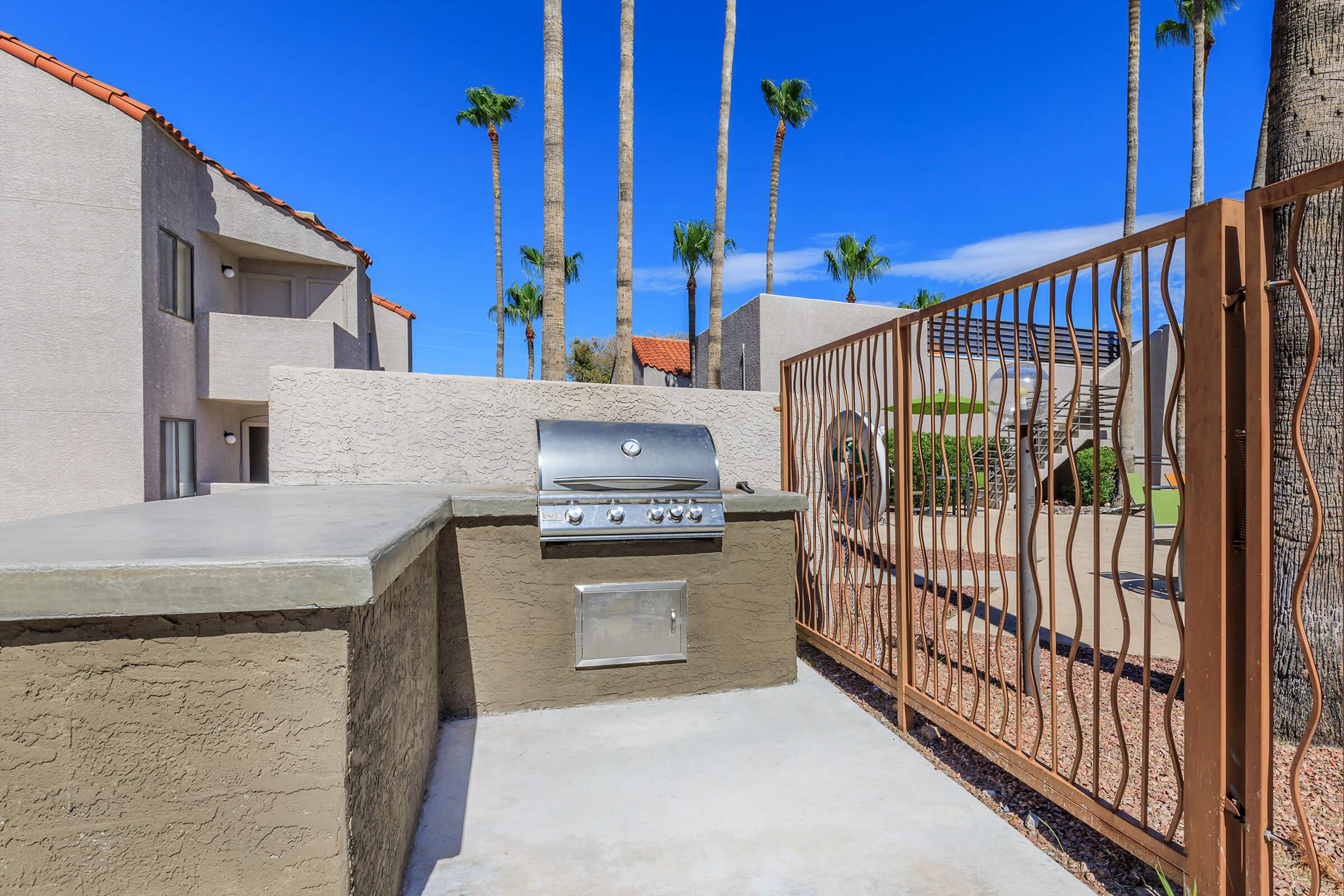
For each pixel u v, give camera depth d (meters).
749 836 2.45
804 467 4.84
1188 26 16.97
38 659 1.41
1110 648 4.75
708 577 3.90
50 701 1.42
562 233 8.61
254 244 12.72
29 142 9.27
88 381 9.48
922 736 3.33
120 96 9.94
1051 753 2.43
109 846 1.46
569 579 3.66
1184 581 1.80
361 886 1.67
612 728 3.41
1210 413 1.70
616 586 3.71
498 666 3.57
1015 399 2.59
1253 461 1.60
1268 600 1.59
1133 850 2.01
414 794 2.51
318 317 14.39
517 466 5.09
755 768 2.99
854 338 4.00
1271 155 3.22
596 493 3.60
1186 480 1.79
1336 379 3.00
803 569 4.94
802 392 4.83
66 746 1.43
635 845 2.39
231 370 11.62
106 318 9.59
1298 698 3.06
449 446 4.99
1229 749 1.71
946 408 3.05
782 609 4.05
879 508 3.80
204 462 11.66
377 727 1.85
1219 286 1.67
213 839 1.50
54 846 1.44
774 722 3.50
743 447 5.57
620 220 10.59
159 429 10.23
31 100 9.30
